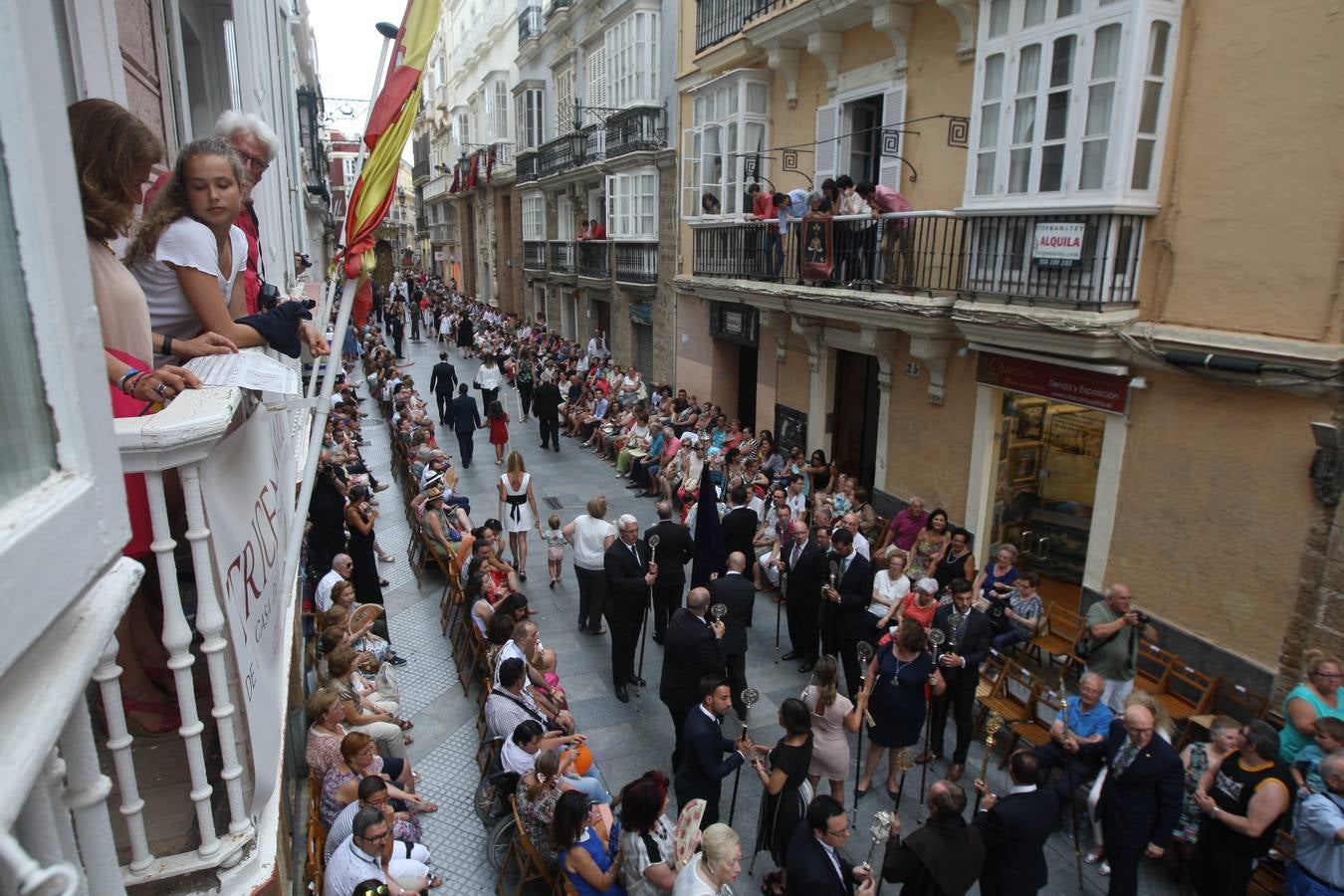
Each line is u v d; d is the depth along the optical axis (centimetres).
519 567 1106
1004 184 844
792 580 860
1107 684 688
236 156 290
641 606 803
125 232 248
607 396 1830
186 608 315
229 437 262
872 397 1301
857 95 1163
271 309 394
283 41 1178
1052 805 488
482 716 731
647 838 478
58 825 129
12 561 90
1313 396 634
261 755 270
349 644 673
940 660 661
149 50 501
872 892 453
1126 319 766
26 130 104
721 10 1466
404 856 507
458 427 1608
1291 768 552
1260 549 680
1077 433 999
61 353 110
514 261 3559
